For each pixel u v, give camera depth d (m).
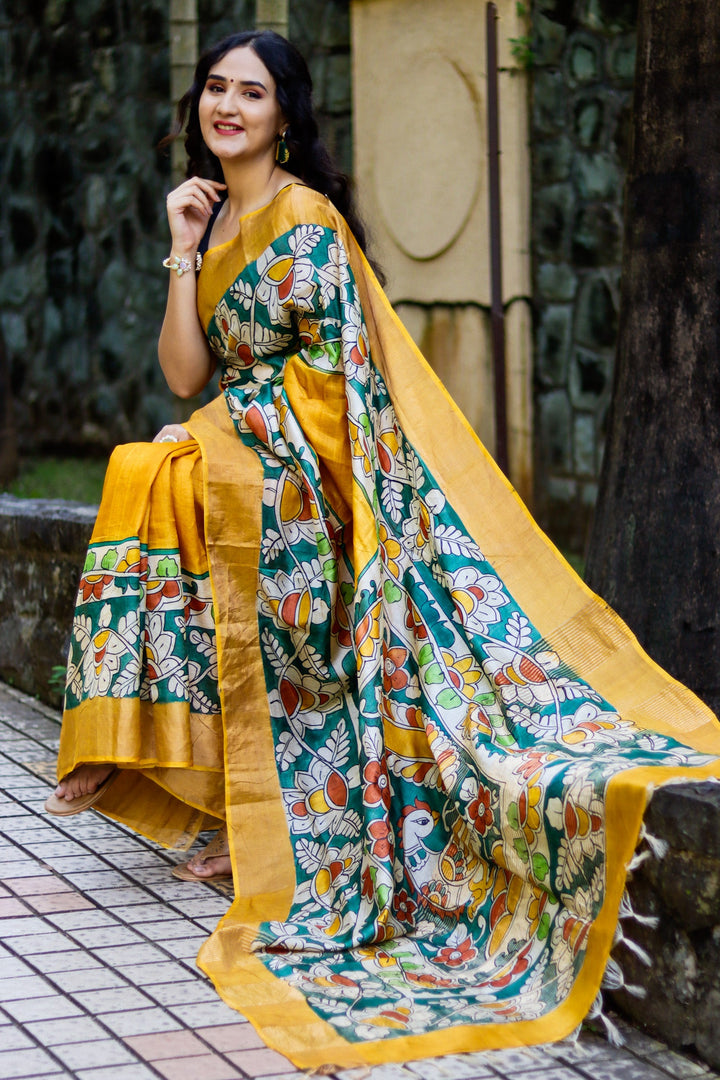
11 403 10.14
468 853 3.57
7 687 6.22
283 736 3.76
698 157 4.25
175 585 3.72
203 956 3.27
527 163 8.48
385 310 3.96
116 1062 2.83
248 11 10.20
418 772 3.70
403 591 3.80
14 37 12.98
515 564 3.78
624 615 4.39
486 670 3.63
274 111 3.94
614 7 8.00
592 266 8.25
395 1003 3.11
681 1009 2.93
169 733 3.69
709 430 4.27
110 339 12.23
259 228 3.88
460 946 3.42
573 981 3.07
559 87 8.30
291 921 3.50
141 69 11.55
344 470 3.81
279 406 3.83
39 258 12.93
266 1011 3.03
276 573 3.76
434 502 3.82
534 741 3.50
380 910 3.41
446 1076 2.80
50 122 12.65
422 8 8.81
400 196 9.12
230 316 3.97
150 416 11.87
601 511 4.55
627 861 2.95
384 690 3.73
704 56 4.22
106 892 3.80
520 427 8.65
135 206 11.79
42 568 5.90
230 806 3.62
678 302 4.30
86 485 10.47
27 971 3.27
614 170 8.07
